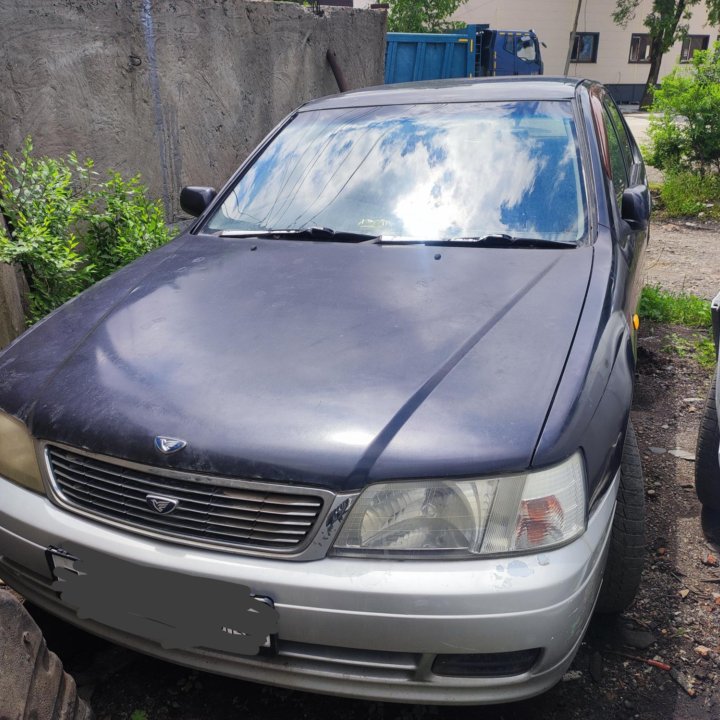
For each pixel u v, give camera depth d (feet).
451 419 5.32
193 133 17.88
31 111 13.84
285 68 20.85
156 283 7.91
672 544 8.73
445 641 5.01
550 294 6.94
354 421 5.33
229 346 6.36
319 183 9.45
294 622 5.13
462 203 8.62
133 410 5.71
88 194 14.19
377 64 25.61
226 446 5.28
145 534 5.49
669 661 6.98
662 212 29.12
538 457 5.12
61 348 6.81
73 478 5.80
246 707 6.51
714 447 8.57
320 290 7.29
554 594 5.01
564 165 8.72
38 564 5.97
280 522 5.16
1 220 11.98
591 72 96.53
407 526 5.11
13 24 13.24
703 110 29.27
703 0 97.66
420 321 6.55
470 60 38.50
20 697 4.84
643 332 15.92
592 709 6.45
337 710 6.45
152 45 16.20
